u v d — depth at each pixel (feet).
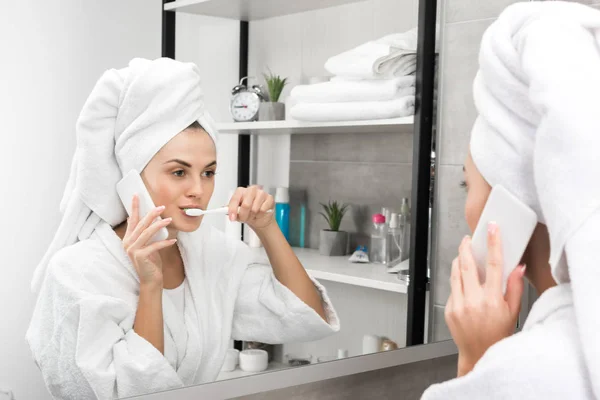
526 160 1.97
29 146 2.44
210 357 2.99
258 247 3.29
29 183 2.44
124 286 2.66
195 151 2.84
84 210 2.57
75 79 2.54
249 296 3.17
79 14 2.56
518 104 1.98
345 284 3.79
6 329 2.41
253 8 3.39
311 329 3.41
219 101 3.23
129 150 2.63
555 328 1.81
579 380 1.66
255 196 3.25
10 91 2.40
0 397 2.41
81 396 2.55
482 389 1.79
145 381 2.70
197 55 3.05
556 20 1.95
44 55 2.48
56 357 2.51
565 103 1.76
